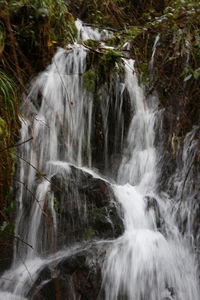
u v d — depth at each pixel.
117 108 4.35
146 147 4.35
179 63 4.45
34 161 3.75
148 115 4.45
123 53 5.00
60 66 4.37
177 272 3.32
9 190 3.36
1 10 3.97
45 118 4.02
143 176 4.15
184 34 4.56
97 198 3.46
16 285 3.20
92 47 4.72
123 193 3.71
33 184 3.64
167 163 4.07
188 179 3.83
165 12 5.13
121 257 3.14
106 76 4.30
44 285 3.04
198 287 3.38
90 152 4.20
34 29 4.23
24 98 3.91
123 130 4.37
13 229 3.44
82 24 5.69
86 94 4.21
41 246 3.41
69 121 4.12
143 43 4.98
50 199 3.48
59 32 4.63
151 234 3.45
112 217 3.39
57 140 4.01
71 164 3.78
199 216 3.63
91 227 3.37
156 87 4.54
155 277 3.19
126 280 3.06
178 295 3.21
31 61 4.23
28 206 3.54
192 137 4.02
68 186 3.50
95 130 4.24
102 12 6.27
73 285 2.97
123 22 6.30
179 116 4.25
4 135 3.29
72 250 3.28
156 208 3.70
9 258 3.39
